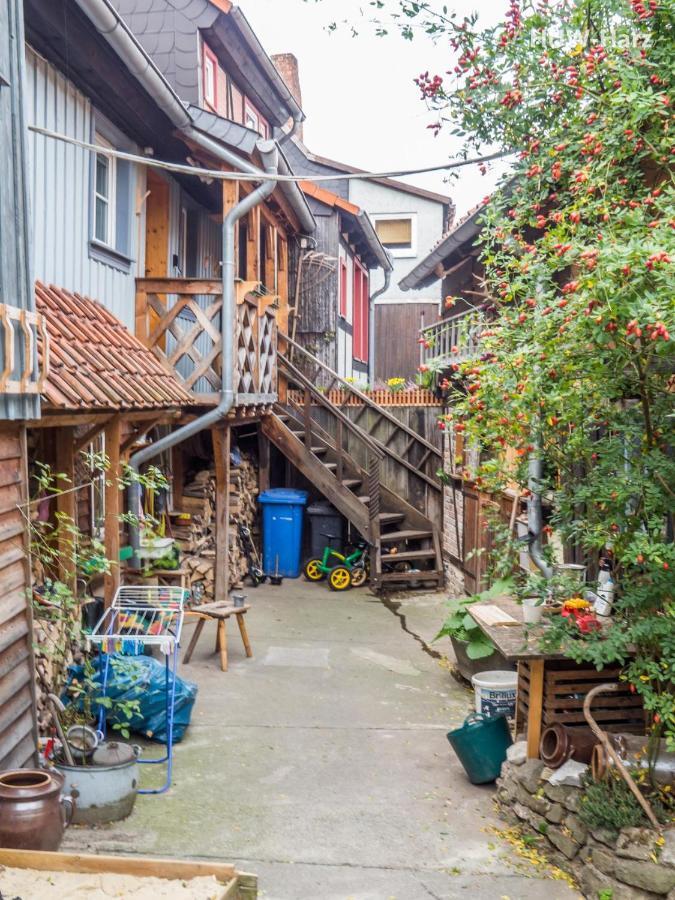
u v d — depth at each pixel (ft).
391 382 56.75
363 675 27.68
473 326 20.33
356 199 81.10
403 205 81.00
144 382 24.59
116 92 27.63
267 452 45.27
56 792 13.79
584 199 16.33
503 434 16.98
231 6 38.96
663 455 15.17
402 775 19.85
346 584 41.32
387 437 46.62
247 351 33.71
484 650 24.70
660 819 14.89
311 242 53.16
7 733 15.35
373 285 83.61
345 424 45.16
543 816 16.57
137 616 22.74
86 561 19.62
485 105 19.94
